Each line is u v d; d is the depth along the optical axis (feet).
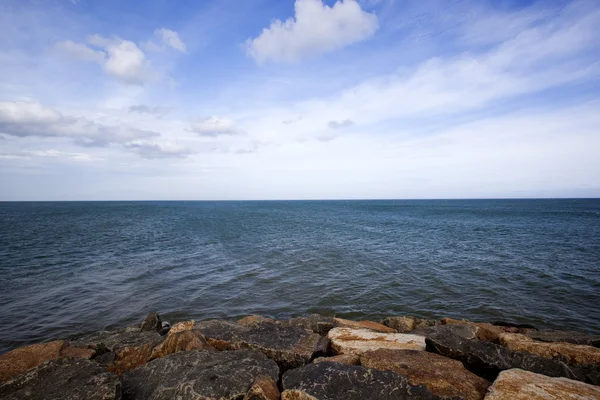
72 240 115.14
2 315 44.34
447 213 297.94
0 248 95.91
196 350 24.52
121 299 51.26
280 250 95.86
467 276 64.44
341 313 45.85
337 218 243.40
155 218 247.29
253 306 48.49
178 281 61.57
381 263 76.64
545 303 49.47
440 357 23.47
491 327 35.88
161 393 18.86
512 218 223.92
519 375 18.99
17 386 19.12
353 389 17.72
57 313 45.37
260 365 22.04
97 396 17.61
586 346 26.02
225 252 93.15
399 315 45.16
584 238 117.19
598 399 16.43
